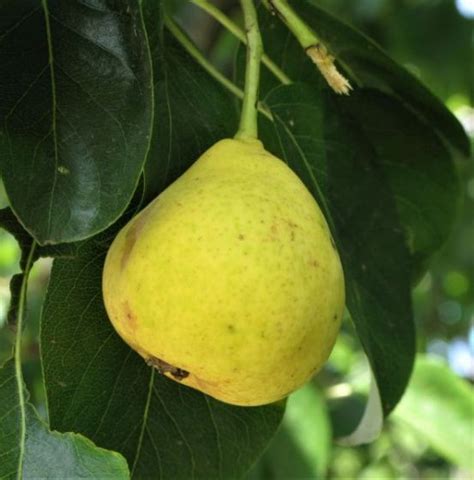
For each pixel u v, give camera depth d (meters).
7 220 0.19
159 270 0.17
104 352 0.20
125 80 0.17
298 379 0.18
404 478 0.83
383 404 0.23
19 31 0.18
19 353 0.19
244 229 0.17
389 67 0.24
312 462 0.37
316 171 0.23
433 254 0.27
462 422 0.37
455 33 0.59
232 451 0.22
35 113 0.17
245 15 0.20
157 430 0.22
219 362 0.17
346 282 0.23
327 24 0.24
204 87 0.22
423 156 0.26
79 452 0.19
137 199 0.20
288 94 0.23
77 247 0.19
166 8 0.23
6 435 0.19
